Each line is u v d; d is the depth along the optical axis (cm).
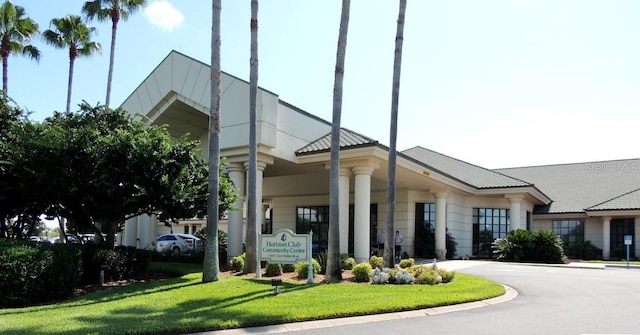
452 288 1202
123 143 1350
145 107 2194
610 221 3069
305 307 902
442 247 2567
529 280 1530
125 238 2445
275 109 1877
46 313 875
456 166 3136
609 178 3569
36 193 1354
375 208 2733
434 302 994
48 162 1316
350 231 2655
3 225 1603
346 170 1902
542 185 3691
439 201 2592
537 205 3391
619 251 2981
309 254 1306
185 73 2041
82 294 1229
